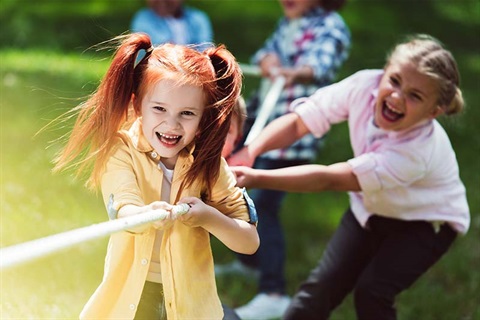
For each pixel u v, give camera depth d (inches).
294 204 352.8
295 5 276.7
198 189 138.9
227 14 689.0
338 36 271.1
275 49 279.6
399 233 194.7
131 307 137.4
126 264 138.6
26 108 376.5
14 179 288.0
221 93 137.6
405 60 180.9
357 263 200.1
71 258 239.9
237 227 138.6
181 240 137.4
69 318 200.7
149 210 127.6
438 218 192.4
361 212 196.7
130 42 137.0
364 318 191.3
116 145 138.1
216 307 141.1
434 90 179.8
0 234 242.4
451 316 264.1
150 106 133.6
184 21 326.3
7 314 187.9
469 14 781.9
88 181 141.3
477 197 369.1
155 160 137.6
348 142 432.8
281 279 254.1
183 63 133.5
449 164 192.4
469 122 482.3
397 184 183.5
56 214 270.7
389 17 741.9
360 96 190.7
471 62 652.7
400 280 190.7
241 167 170.7
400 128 183.2
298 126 195.3
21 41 563.2
